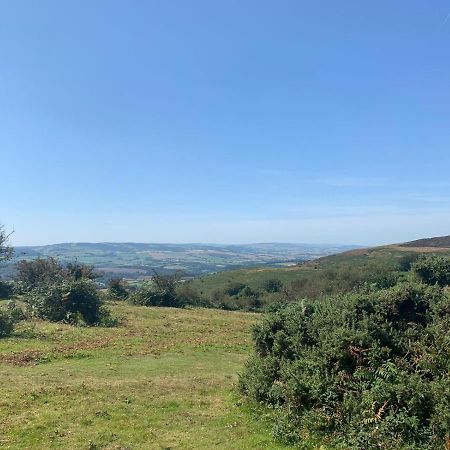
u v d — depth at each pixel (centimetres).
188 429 976
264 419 1003
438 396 781
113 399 1166
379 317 1021
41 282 3866
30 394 1158
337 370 959
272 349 1146
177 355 1952
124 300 4578
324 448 815
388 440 771
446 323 956
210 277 7750
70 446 855
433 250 7575
